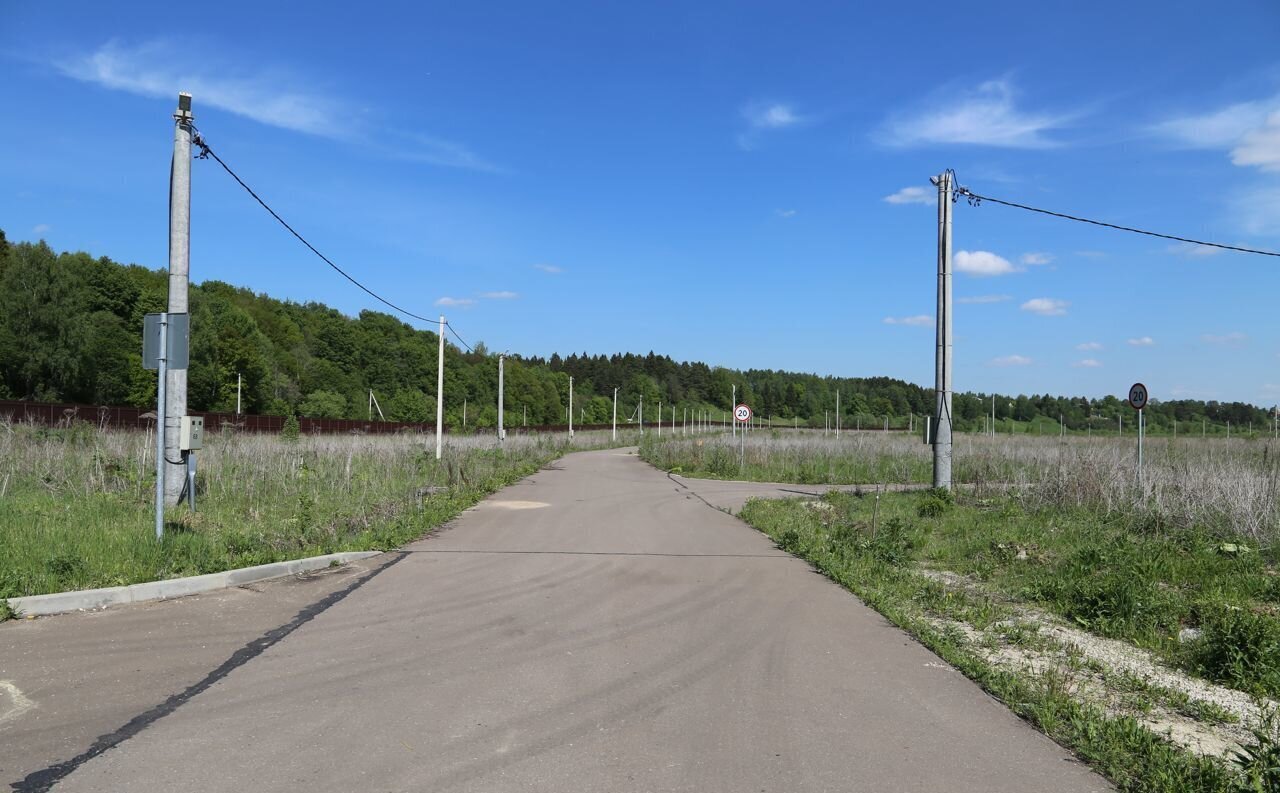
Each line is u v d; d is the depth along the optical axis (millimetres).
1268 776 4180
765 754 4582
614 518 15484
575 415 117625
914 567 10820
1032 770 4465
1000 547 11289
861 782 4242
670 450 38281
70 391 54281
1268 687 6133
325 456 21656
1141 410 15617
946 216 18594
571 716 5102
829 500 18422
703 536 13344
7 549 8312
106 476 14336
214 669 5855
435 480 19766
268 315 85062
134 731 4680
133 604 7648
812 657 6566
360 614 7605
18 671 5676
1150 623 7781
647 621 7633
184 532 10188
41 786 3949
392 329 98938
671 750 4602
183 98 12641
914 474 26656
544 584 9211
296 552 10062
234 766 4230
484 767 4301
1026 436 57750
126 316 63031
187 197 12750
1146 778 4359
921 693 5742
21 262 53344
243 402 69250
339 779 4105
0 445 16109
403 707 5180
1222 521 12328
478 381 98750
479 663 6168
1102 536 12477
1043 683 5945
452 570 9875
